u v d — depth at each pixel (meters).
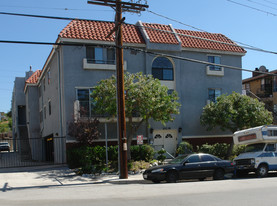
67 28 20.52
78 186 13.16
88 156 17.55
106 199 8.98
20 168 18.92
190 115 23.17
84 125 18.14
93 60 20.58
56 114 22.16
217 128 23.95
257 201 8.29
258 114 21.33
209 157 14.78
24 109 36.94
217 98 22.31
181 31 24.58
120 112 14.98
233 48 25.11
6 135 53.88
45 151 27.84
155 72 22.45
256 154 15.79
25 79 36.09
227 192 9.96
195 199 8.67
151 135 21.66
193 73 23.61
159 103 17.45
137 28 23.28
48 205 8.14
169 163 14.77
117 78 15.06
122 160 14.90
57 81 21.41
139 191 10.64
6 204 8.44
